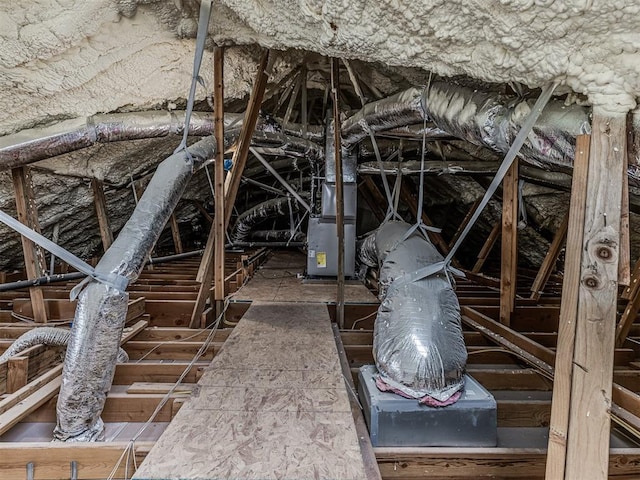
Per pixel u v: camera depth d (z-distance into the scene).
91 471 1.14
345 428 1.18
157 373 1.76
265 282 3.71
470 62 1.10
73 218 3.72
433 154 3.79
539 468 1.23
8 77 1.71
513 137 1.26
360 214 6.46
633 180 1.02
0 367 1.56
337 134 2.43
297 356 1.76
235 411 1.27
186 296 2.98
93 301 1.30
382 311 1.70
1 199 2.72
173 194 1.70
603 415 0.88
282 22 1.30
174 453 1.04
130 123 2.26
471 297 3.37
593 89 0.92
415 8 0.98
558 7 0.81
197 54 1.53
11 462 1.13
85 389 1.28
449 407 1.31
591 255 0.90
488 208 4.50
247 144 2.28
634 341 2.32
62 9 1.48
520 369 1.98
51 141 2.07
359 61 2.39
